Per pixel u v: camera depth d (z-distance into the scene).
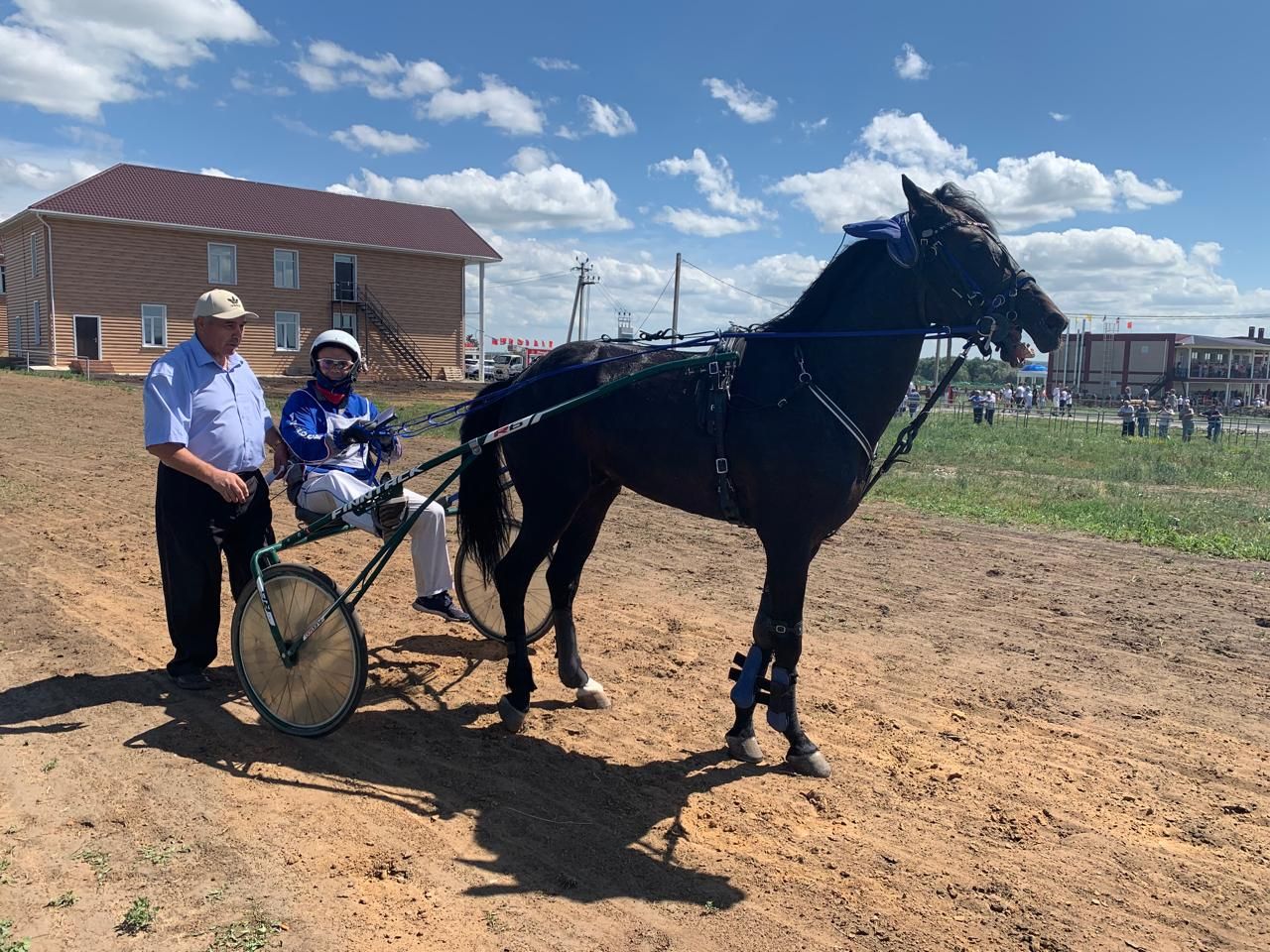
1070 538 9.59
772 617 4.07
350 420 5.27
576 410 4.50
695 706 4.88
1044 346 3.85
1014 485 14.15
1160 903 3.18
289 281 37.06
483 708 4.82
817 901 3.15
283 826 3.52
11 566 7.22
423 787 3.91
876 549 8.94
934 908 3.12
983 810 3.81
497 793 3.88
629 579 7.54
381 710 4.77
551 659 5.58
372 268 38.91
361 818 3.62
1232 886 3.29
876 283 3.99
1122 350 71.94
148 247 33.75
